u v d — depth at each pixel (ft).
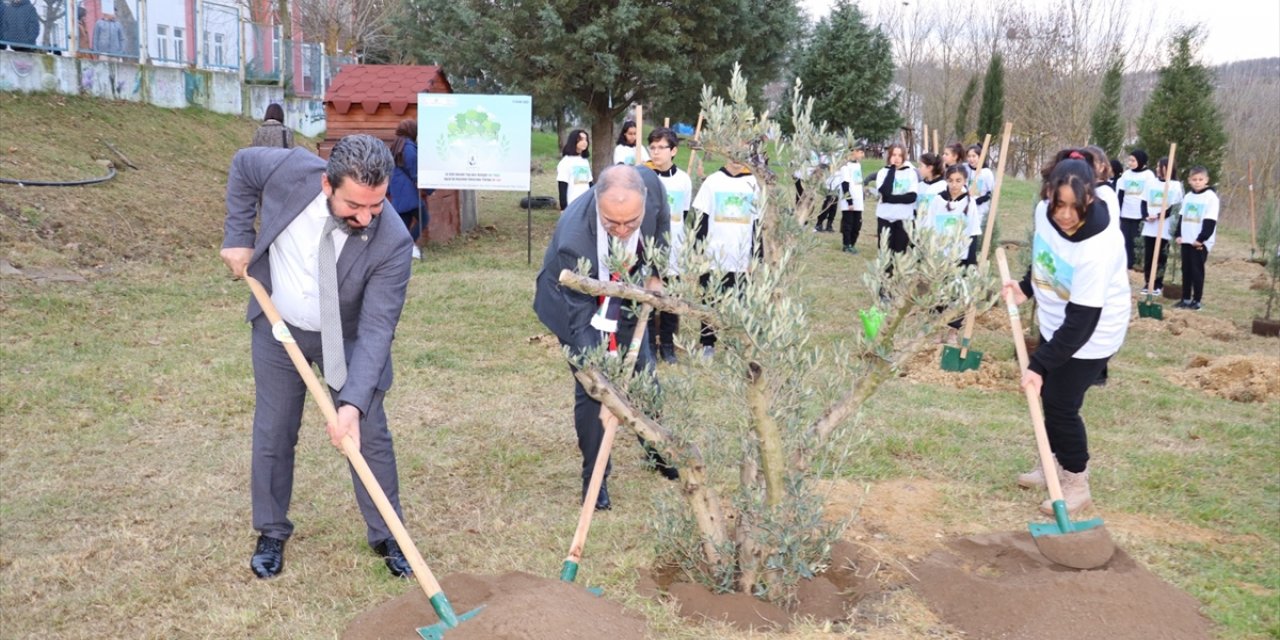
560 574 12.88
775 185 12.26
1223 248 62.34
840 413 11.99
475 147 39.55
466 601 11.64
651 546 14.19
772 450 11.67
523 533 14.85
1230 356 27.91
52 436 19.03
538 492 16.81
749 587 12.35
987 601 12.26
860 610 12.37
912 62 145.18
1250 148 97.66
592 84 60.59
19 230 33.58
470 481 17.29
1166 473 18.08
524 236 51.85
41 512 15.60
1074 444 15.76
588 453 15.71
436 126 39.40
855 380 11.93
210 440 19.11
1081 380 15.28
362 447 13.38
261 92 70.64
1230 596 12.85
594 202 14.34
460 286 34.81
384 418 13.55
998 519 15.71
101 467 17.57
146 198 41.93
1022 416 21.98
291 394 13.37
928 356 27.61
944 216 32.68
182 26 62.64
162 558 13.99
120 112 51.60
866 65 103.30
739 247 25.70
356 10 127.85
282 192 12.43
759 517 11.83
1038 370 14.80
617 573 13.17
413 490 16.76
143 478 17.13
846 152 12.28
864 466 17.90
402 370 24.49
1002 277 15.56
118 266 34.55
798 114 12.34
